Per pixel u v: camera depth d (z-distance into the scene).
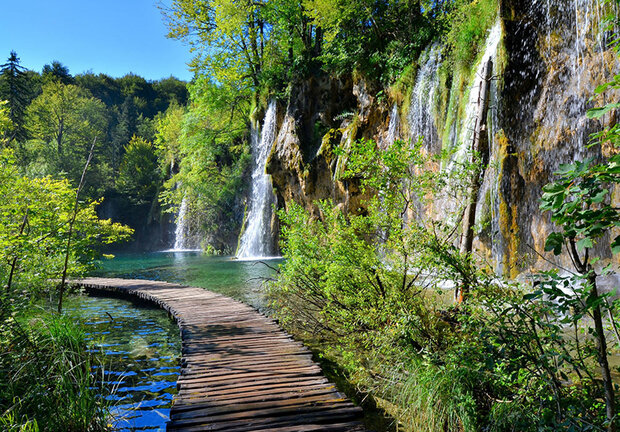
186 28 27.38
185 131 31.30
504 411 3.66
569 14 10.59
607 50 9.70
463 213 6.53
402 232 5.63
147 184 52.59
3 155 7.46
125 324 10.44
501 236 11.67
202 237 37.94
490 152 12.32
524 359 3.54
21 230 7.07
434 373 4.40
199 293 13.49
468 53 13.73
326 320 8.23
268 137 26.23
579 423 2.94
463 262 4.78
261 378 5.70
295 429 4.23
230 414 4.59
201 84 29.36
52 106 56.12
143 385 6.21
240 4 25.17
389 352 5.42
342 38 21.14
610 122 9.61
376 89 18.83
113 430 4.68
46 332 6.19
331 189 20.12
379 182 6.06
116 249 46.69
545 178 11.03
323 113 21.89
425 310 5.71
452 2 16.19
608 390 2.26
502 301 3.84
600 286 7.26
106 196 50.69
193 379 5.70
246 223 29.44
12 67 46.38
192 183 32.59
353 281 6.49
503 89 11.93
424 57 16.59
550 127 10.94
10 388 4.66
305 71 22.64
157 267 23.72
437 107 15.27
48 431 4.15
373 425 4.61
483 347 3.73
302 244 7.44
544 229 10.72
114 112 90.12
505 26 11.86
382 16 19.03
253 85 28.89
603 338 2.26
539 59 11.28
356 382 5.84
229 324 9.06
